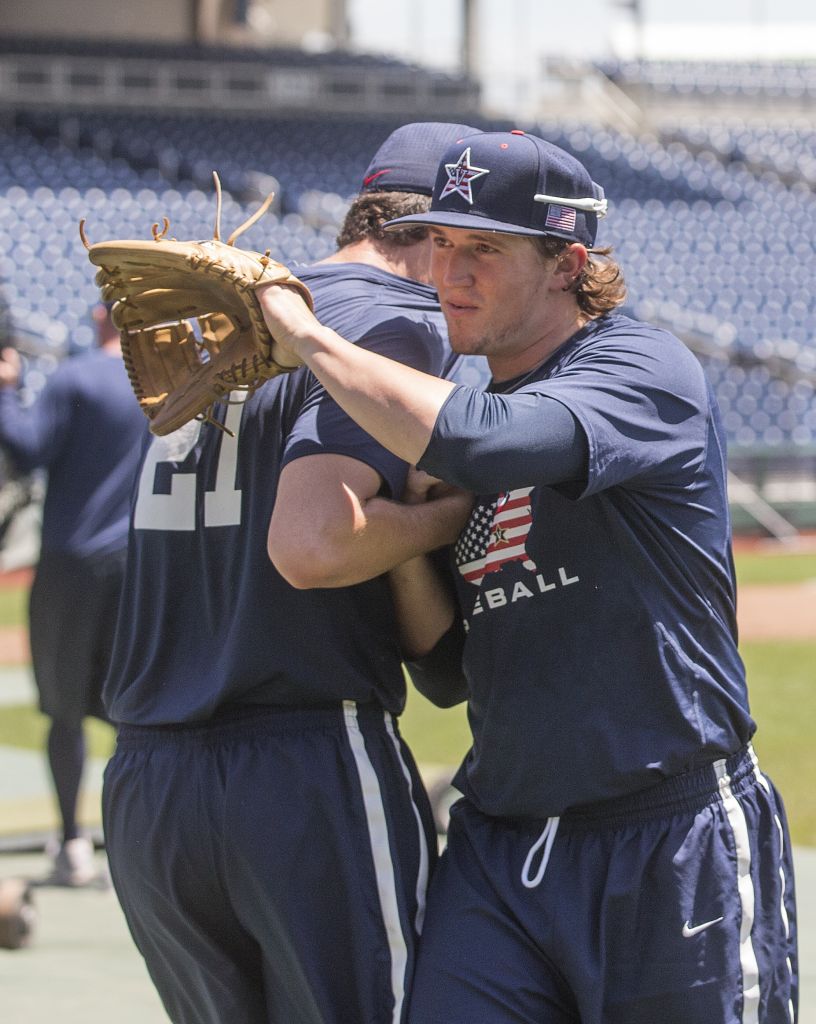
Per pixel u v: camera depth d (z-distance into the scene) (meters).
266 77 81.44
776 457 61.03
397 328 7.30
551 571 6.89
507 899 7.04
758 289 71.81
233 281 6.65
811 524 61.28
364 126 82.50
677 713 6.83
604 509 6.77
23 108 78.31
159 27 91.25
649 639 6.82
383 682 7.55
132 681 7.68
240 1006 7.54
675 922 6.78
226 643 7.29
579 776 6.89
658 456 6.65
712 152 86.25
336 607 7.31
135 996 11.91
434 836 7.68
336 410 6.95
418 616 7.64
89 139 77.00
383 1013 7.15
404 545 6.93
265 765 7.18
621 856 6.85
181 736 7.39
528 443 6.29
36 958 12.94
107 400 14.84
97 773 21.02
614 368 6.68
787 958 7.14
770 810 7.18
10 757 22.94
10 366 14.73
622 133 86.50
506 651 7.04
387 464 6.91
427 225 6.91
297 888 7.09
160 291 7.06
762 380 65.31
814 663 32.28
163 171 75.19
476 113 85.69
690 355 7.04
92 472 14.84
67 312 60.88
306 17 105.81
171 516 7.52
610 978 6.83
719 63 92.12
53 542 14.80
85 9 88.81
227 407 7.48
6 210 67.38
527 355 7.14
